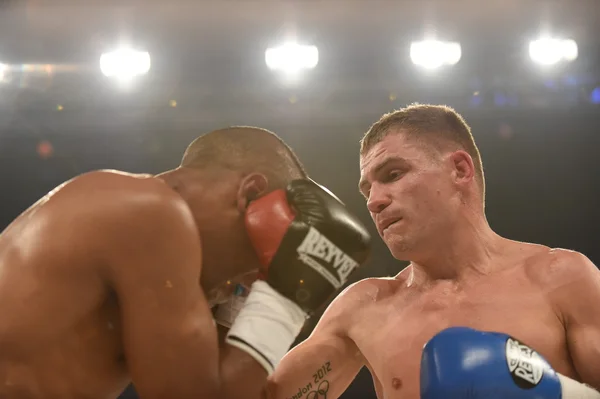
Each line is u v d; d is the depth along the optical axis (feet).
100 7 17.79
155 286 4.82
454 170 6.30
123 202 4.89
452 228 6.16
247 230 5.54
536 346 5.52
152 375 4.76
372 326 6.54
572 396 4.84
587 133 19.60
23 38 18.49
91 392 5.07
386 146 6.34
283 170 5.99
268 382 6.34
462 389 4.72
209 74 19.27
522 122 19.74
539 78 19.29
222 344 5.56
